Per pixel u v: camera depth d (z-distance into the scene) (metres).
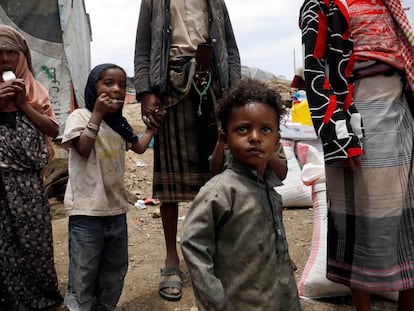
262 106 1.54
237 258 1.55
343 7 1.90
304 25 1.99
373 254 1.90
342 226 2.00
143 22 2.64
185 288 2.68
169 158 2.64
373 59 1.91
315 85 1.91
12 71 2.38
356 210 1.94
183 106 2.60
